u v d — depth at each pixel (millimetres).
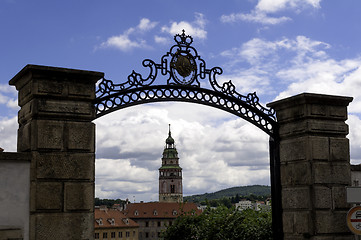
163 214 109812
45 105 8148
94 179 8461
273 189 10609
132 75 9211
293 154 10266
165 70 9508
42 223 7914
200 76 9820
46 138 8102
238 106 10289
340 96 10336
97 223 84375
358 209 9047
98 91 8828
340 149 10289
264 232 20125
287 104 10383
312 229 9742
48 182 8047
